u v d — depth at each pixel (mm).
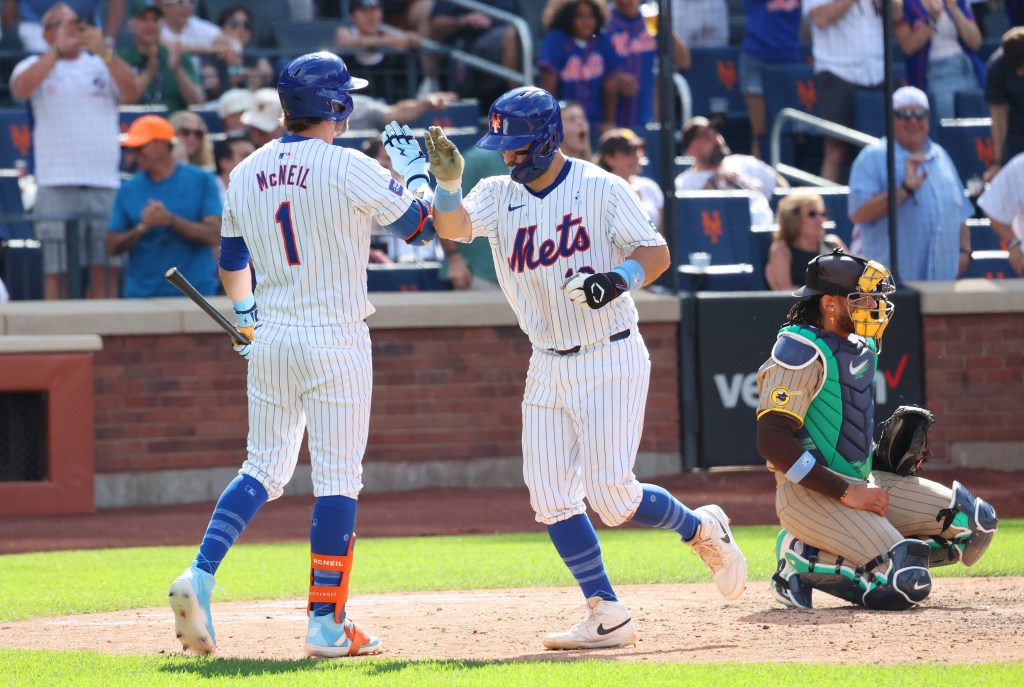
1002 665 14773
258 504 17656
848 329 19656
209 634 16875
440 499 37688
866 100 43219
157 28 44500
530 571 25750
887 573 19312
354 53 49156
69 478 36406
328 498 17281
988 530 20281
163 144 38125
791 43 46750
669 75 39188
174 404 38281
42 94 39656
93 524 34875
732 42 49844
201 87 46062
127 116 43469
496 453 39625
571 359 17359
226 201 18000
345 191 17094
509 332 39594
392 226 17453
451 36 49438
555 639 17406
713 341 39281
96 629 20188
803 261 39438
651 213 39938
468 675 14898
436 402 39312
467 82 48656
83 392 36500
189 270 38812
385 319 38656
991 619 18250
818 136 46000
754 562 25625
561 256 17141
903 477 20516
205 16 51219
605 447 17328
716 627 18547
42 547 31516
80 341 36438
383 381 39062
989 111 41844
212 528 17250
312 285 17328
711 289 40219
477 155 38156
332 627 17094
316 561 17156
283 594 24000
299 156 17312
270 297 17562
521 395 39656
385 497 38219
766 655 16141
